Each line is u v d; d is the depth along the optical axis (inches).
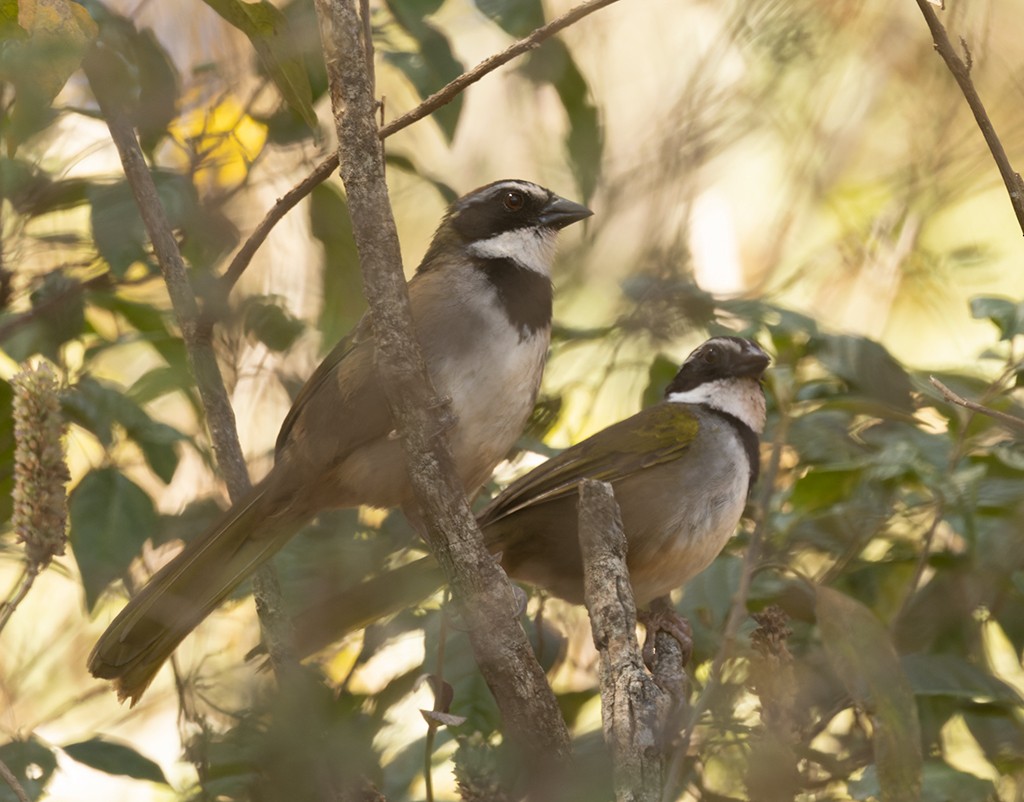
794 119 429.7
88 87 323.3
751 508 414.3
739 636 362.0
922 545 387.2
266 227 304.0
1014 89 449.4
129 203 323.0
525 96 485.4
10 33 242.4
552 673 398.0
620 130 420.8
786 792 277.9
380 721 331.0
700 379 405.4
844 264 476.7
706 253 515.8
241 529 342.6
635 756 256.7
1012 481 360.8
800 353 404.8
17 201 335.6
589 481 293.1
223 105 361.4
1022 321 354.9
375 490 356.5
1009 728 366.9
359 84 270.8
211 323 309.7
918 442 376.8
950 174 456.1
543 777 274.2
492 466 372.8
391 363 277.1
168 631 324.8
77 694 413.1
